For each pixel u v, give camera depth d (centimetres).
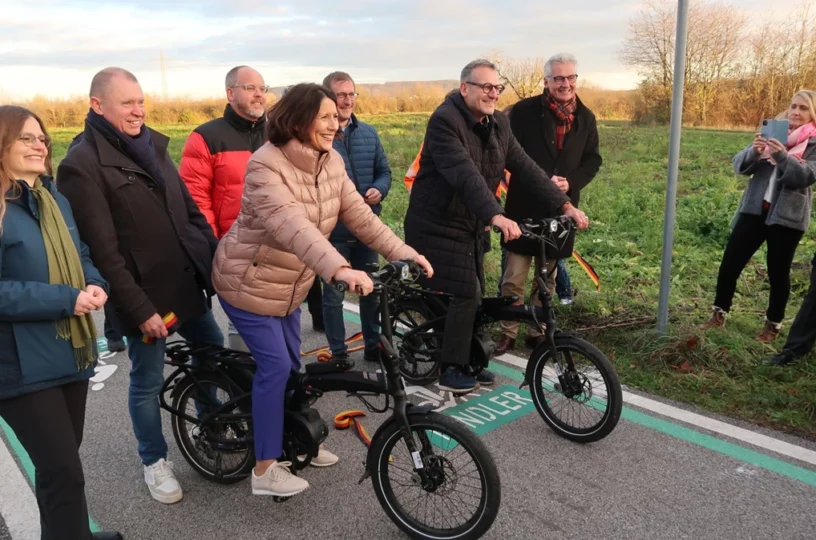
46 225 241
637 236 830
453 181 372
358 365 502
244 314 295
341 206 305
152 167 310
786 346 450
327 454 357
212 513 320
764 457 348
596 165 491
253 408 299
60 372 244
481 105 379
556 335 372
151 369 322
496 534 294
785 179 441
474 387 434
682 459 349
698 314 544
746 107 2464
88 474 358
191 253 325
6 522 320
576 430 371
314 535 300
